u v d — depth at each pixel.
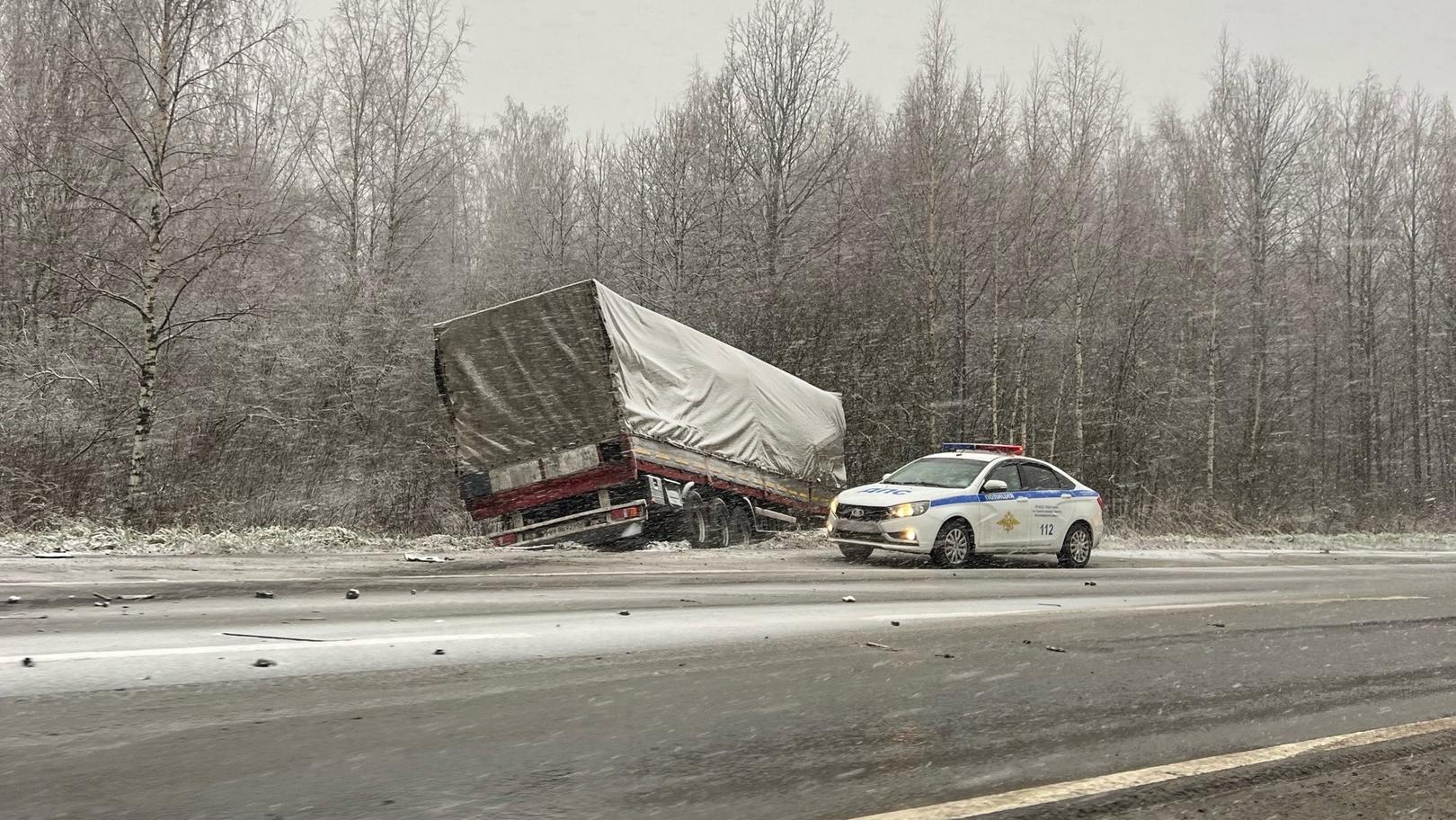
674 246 35.06
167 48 17.48
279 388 23.69
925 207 32.75
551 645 6.66
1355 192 49.00
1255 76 39.81
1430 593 11.81
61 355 20.77
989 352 34.84
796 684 5.59
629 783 3.72
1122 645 7.27
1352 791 3.86
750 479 18.86
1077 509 15.47
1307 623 8.77
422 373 25.08
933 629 7.87
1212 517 28.47
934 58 33.50
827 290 31.41
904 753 4.23
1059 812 3.50
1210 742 4.54
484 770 3.83
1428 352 49.47
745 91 37.34
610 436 15.45
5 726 4.25
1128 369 33.09
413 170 32.12
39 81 21.78
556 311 15.61
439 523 20.25
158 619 7.32
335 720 4.52
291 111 29.55
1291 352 44.75
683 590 10.19
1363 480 46.09
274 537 15.41
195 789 3.50
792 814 3.42
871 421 29.05
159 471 18.86
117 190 19.53
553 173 44.03
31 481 17.05
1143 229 39.09
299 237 20.58
